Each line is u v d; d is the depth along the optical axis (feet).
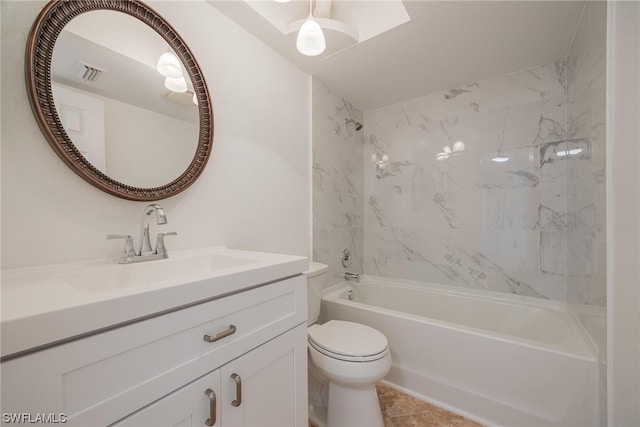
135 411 1.71
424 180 7.39
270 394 2.69
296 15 4.92
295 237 5.79
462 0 4.09
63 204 2.67
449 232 7.02
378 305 7.61
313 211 6.25
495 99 6.40
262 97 4.98
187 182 3.67
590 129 4.07
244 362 2.42
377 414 3.97
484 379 4.40
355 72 6.13
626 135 3.03
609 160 3.13
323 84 6.64
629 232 3.03
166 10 3.56
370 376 3.78
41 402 1.37
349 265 7.64
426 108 7.36
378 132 8.18
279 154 5.36
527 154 6.05
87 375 1.52
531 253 6.02
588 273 4.20
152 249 3.35
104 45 2.96
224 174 4.29
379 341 4.21
